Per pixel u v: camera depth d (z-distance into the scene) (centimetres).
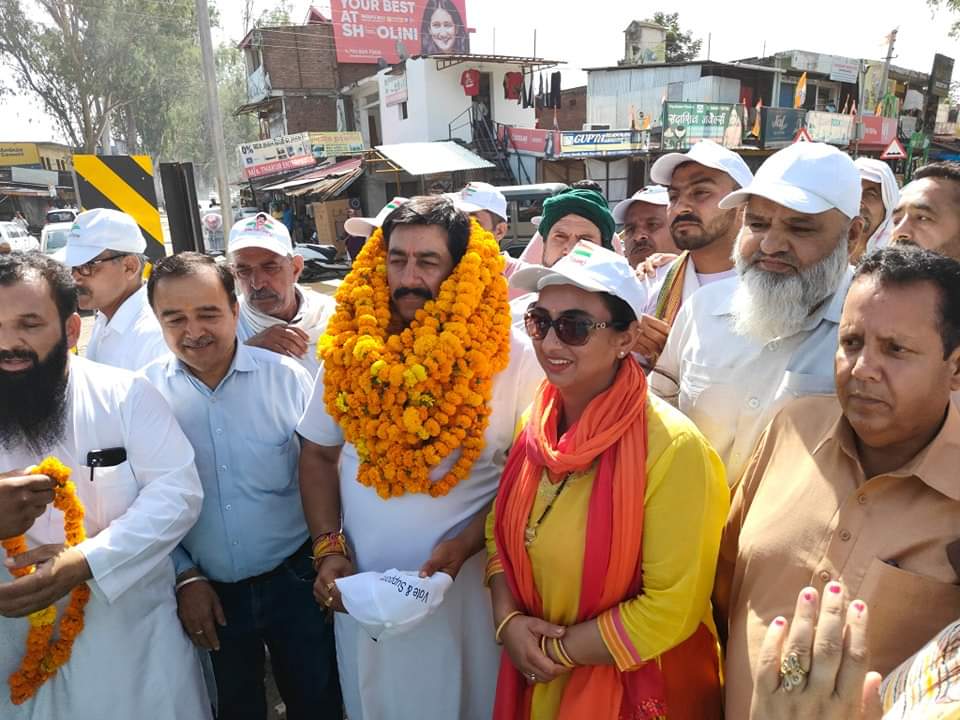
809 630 113
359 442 201
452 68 2077
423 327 199
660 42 2541
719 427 197
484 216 384
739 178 243
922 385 121
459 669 210
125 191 433
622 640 154
